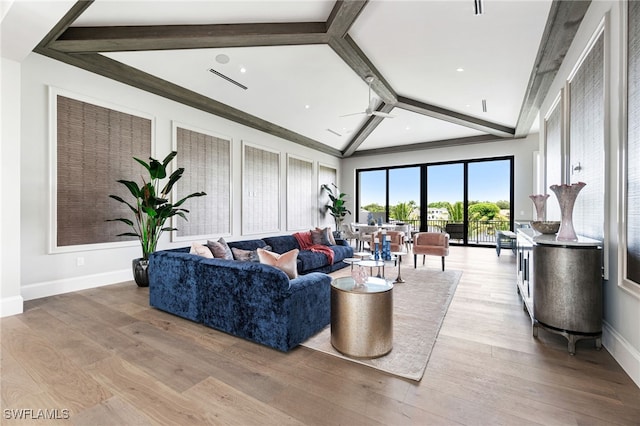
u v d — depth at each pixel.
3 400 1.63
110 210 4.15
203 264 2.67
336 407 1.58
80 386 1.76
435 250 5.16
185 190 5.09
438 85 4.95
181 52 3.96
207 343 2.35
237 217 6.09
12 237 2.97
